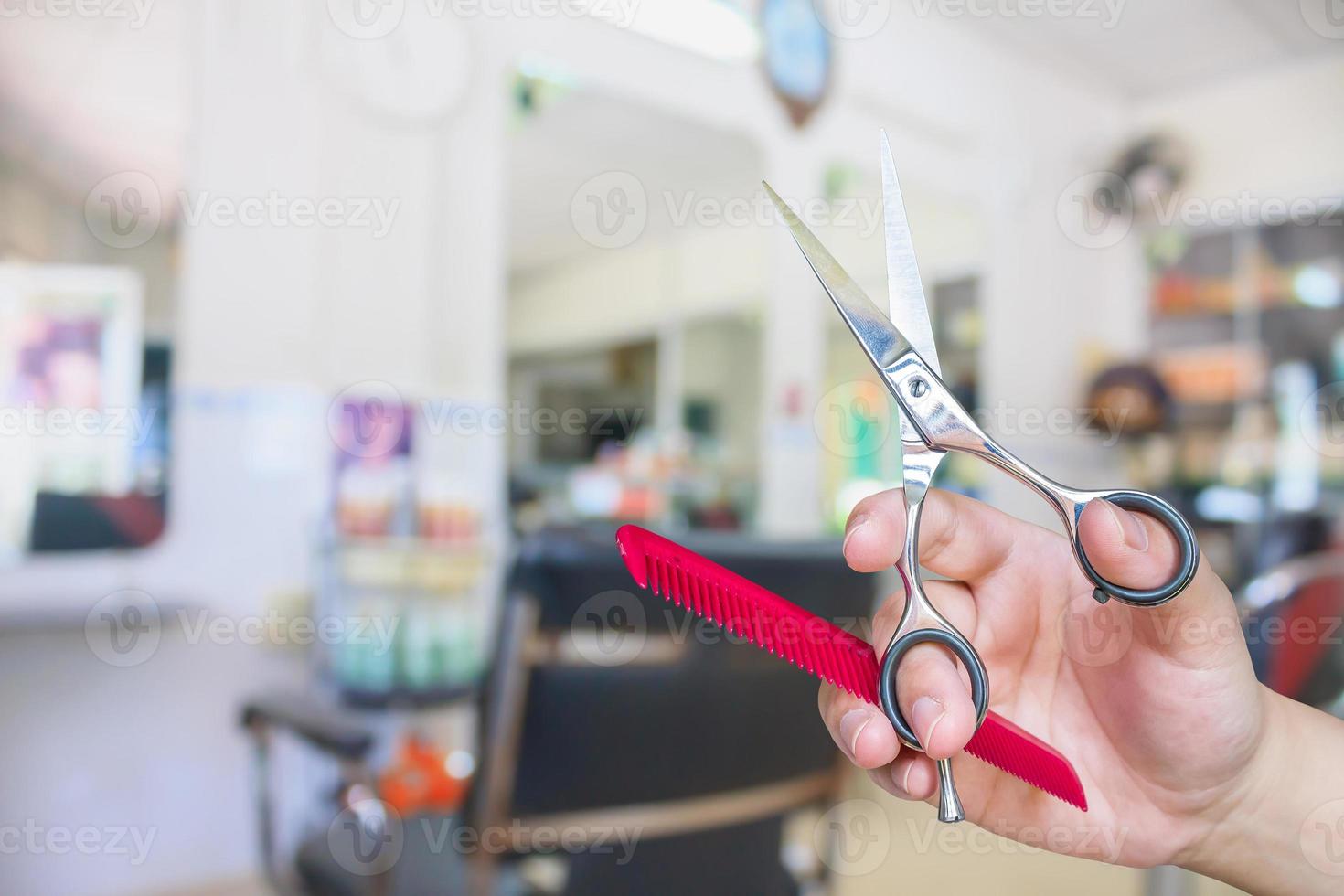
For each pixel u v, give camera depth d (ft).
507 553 8.20
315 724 4.19
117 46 6.64
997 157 13.51
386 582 7.29
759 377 10.64
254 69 7.19
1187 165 15.11
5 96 6.27
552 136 9.12
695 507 10.12
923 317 1.42
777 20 10.61
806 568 3.49
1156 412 14.49
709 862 3.65
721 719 3.47
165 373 6.85
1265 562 6.42
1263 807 1.56
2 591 6.25
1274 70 14.29
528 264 9.00
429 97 8.11
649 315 9.80
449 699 6.83
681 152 10.01
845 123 11.48
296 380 7.40
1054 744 1.64
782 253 10.78
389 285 7.91
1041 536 1.62
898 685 1.22
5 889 6.25
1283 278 14.67
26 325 6.39
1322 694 4.89
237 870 6.97
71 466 6.54
